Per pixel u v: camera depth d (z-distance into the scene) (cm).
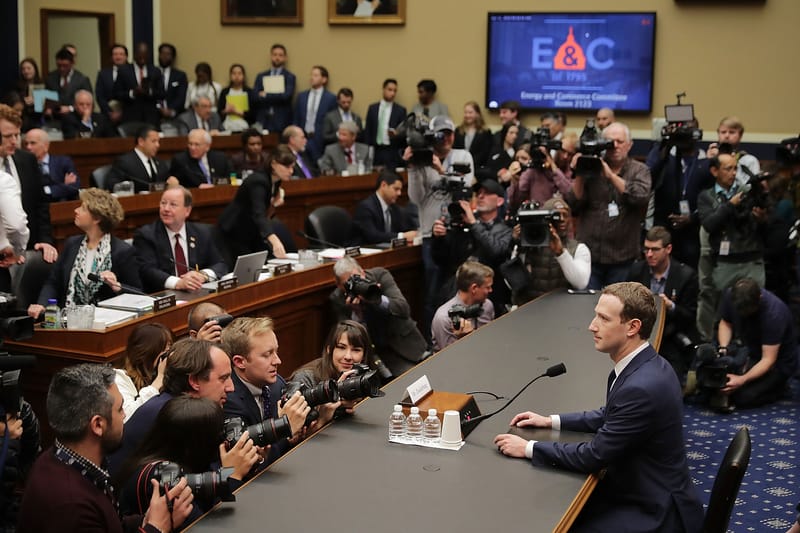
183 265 568
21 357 304
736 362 624
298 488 281
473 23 1135
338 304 593
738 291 614
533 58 1111
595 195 640
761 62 1039
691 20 1057
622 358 330
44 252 533
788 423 596
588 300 551
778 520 454
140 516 277
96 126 1055
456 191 664
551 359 424
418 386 345
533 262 589
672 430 320
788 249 759
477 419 337
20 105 999
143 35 1263
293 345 610
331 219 724
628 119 1092
